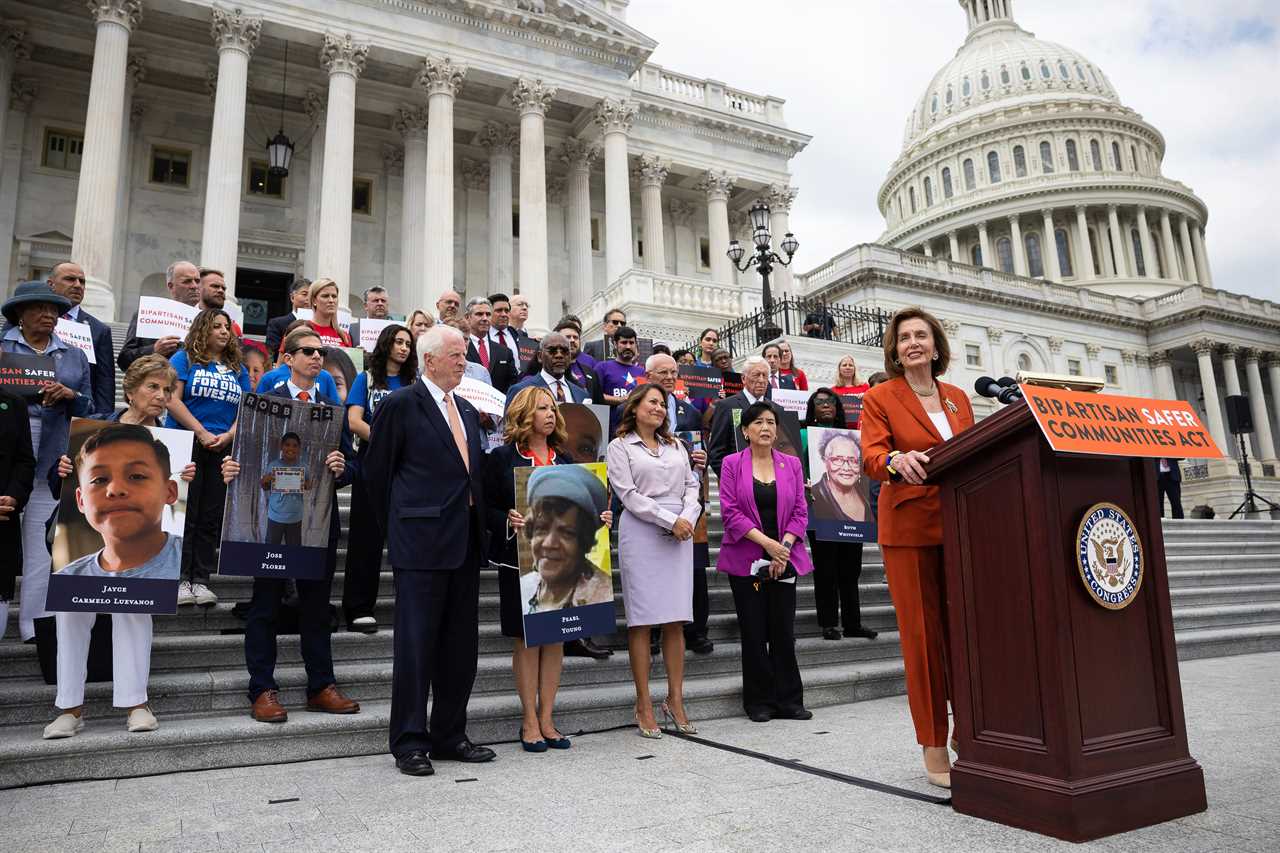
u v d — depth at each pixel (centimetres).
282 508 523
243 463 516
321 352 629
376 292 1034
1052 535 360
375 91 2981
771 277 3569
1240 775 430
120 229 2644
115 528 480
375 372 671
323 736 504
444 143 2678
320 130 2905
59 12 2556
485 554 549
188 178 2844
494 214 3131
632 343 934
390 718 486
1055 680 351
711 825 361
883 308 4609
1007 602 375
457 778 450
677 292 2433
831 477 767
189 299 839
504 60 2852
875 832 350
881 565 999
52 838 350
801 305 2284
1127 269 7488
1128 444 365
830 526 755
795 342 2061
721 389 1106
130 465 491
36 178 2620
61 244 2592
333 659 611
